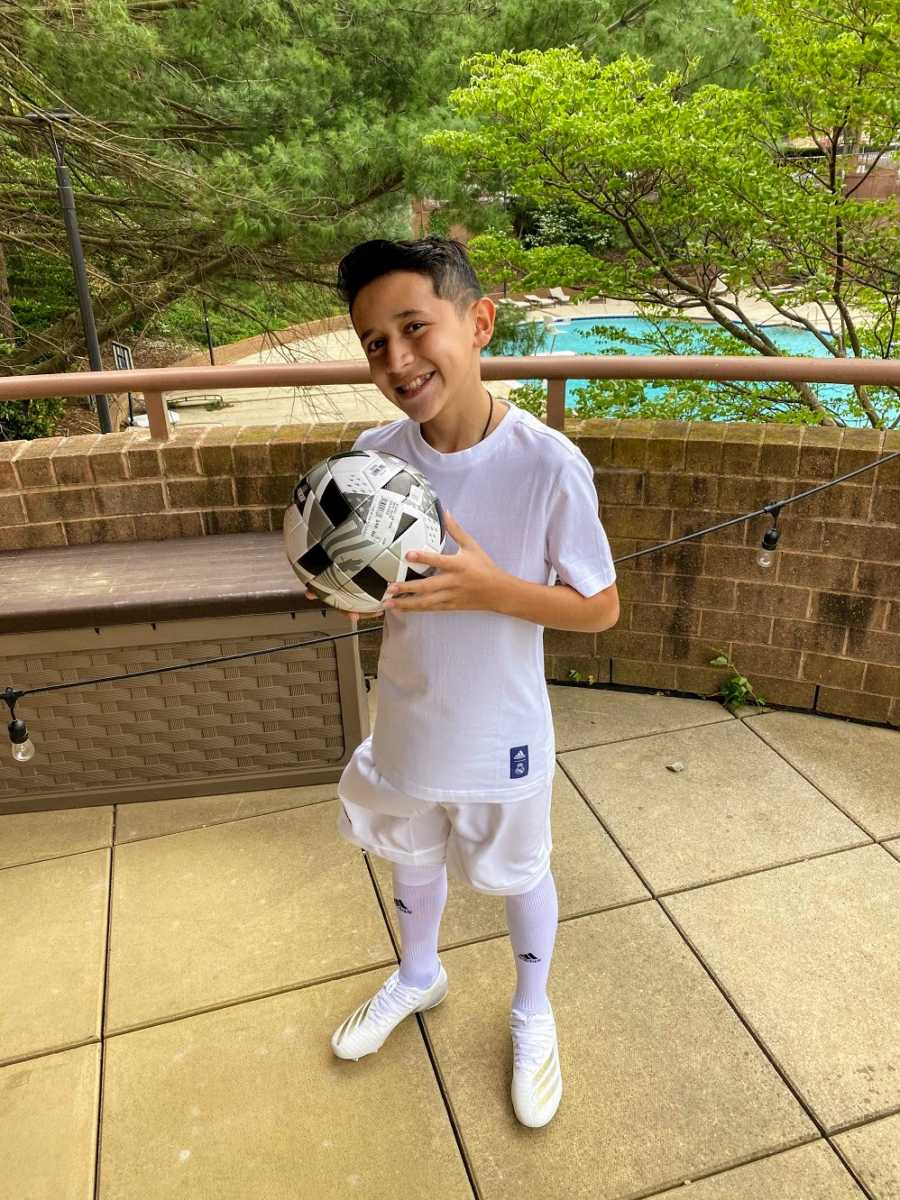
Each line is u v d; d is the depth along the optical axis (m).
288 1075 1.86
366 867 2.43
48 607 2.40
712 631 3.01
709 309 6.52
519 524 1.31
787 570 2.85
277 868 2.44
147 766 2.67
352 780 1.60
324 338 16.03
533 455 1.28
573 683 3.22
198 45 9.20
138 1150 1.73
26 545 2.90
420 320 1.18
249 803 2.70
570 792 2.67
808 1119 1.74
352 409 13.66
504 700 1.42
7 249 12.54
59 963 2.16
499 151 6.30
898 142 5.79
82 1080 1.87
